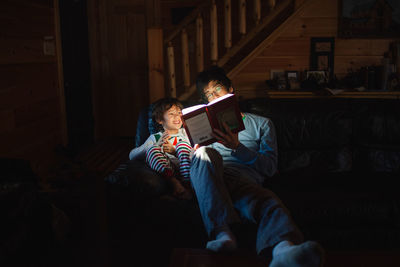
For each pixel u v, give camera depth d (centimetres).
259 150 216
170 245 192
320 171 231
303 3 364
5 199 198
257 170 205
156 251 194
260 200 170
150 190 190
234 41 486
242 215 179
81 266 200
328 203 185
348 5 359
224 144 196
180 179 209
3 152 297
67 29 425
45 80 377
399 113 235
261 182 204
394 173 221
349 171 229
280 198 188
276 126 239
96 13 488
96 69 497
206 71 220
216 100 195
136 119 512
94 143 495
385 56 363
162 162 202
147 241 194
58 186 326
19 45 321
